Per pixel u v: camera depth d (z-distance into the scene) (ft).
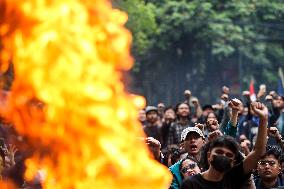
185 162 37.50
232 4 164.14
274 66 167.32
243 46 163.73
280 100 71.61
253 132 64.44
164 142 64.28
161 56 161.07
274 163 37.55
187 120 63.62
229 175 31.78
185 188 31.81
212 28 160.04
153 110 65.36
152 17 147.74
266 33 166.40
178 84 163.43
